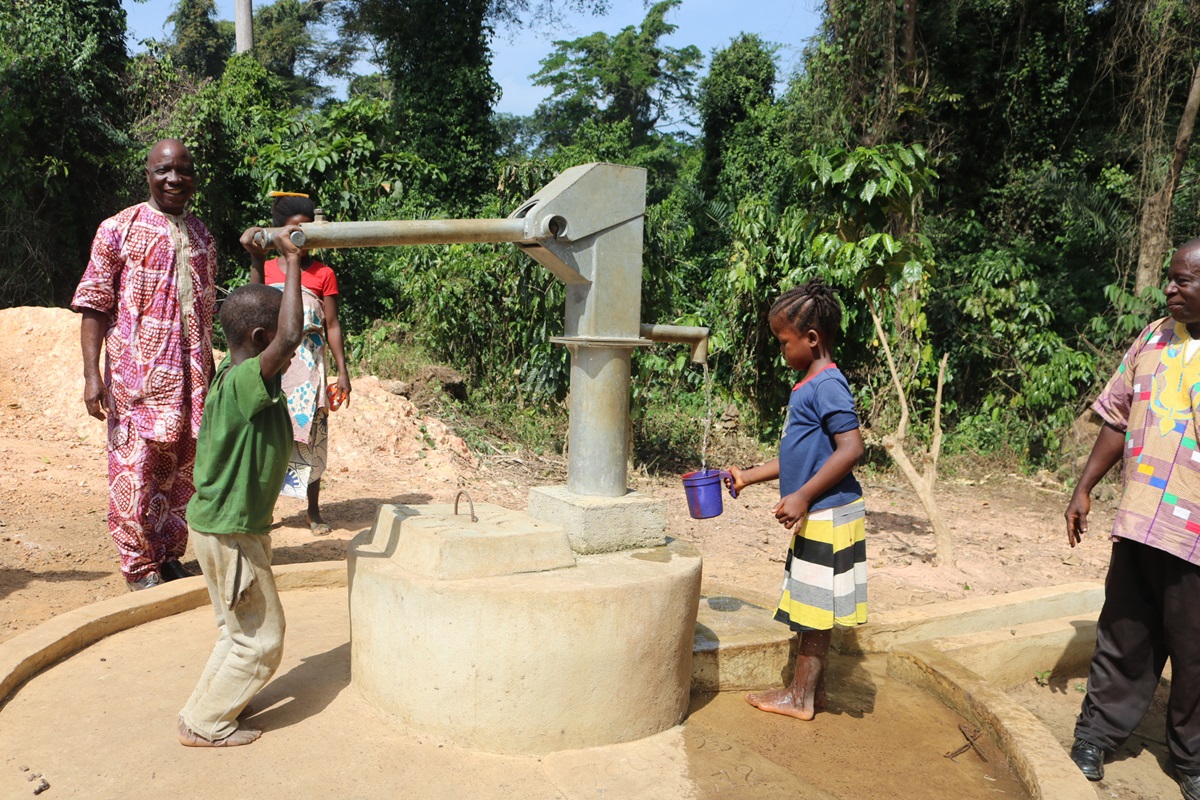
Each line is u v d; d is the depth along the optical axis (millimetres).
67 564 4547
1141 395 3289
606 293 3207
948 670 3664
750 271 9352
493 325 9719
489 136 21594
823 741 3178
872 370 9820
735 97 21938
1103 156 14609
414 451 7445
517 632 2717
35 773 2521
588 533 3150
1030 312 11312
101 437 7184
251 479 2664
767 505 7461
